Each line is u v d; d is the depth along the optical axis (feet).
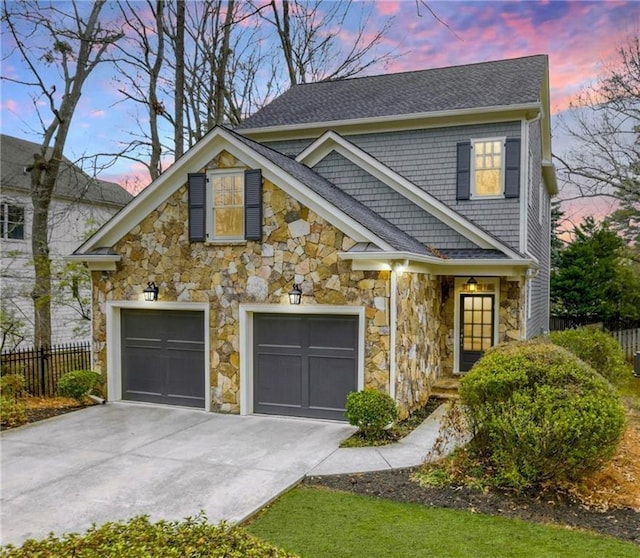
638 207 71.51
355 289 28.02
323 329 29.35
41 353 36.86
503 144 38.32
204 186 30.89
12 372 35.14
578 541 15.21
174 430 27.43
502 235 38.27
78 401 33.63
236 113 67.31
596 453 17.66
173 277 32.09
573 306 62.95
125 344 34.14
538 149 49.01
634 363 47.24
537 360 20.39
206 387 31.50
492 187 38.99
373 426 24.95
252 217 29.84
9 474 21.02
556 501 17.88
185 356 32.63
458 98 41.04
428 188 40.81
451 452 22.11
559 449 17.69
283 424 28.55
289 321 30.07
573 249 64.44
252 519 16.80
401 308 28.66
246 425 28.32
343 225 27.96
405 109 41.50
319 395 29.53
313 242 28.81
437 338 38.17
